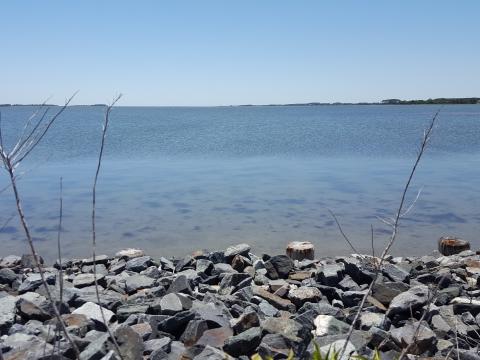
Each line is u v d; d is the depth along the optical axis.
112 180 23.12
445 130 62.94
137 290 8.18
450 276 8.37
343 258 10.12
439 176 24.20
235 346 5.41
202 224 14.61
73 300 7.14
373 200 18.11
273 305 7.39
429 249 12.26
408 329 5.71
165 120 120.94
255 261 10.01
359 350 5.21
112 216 15.61
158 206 17.09
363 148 40.38
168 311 6.56
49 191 19.89
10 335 5.62
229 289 8.29
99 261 10.57
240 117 146.88
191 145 44.56
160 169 27.47
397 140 49.06
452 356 5.38
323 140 49.88
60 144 45.31
